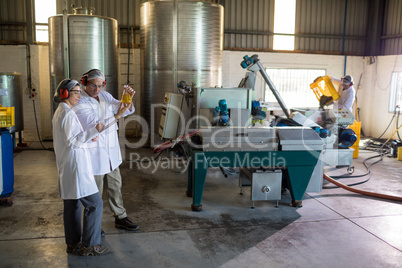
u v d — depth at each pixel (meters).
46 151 6.36
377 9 8.45
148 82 6.60
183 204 3.82
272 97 8.48
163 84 6.45
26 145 6.71
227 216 3.50
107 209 3.60
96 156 2.71
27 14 7.15
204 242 2.93
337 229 3.22
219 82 6.76
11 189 3.76
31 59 7.11
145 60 6.59
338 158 5.07
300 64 8.42
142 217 3.44
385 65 8.19
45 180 4.60
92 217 2.57
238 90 4.45
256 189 3.61
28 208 3.62
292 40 8.44
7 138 3.66
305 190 3.73
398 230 3.21
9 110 3.64
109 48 6.45
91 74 2.63
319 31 8.55
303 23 8.41
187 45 6.31
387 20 8.41
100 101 2.80
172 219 3.41
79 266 2.52
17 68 7.12
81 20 6.07
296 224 3.33
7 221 3.29
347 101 5.62
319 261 2.65
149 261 2.62
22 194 4.04
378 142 7.66
